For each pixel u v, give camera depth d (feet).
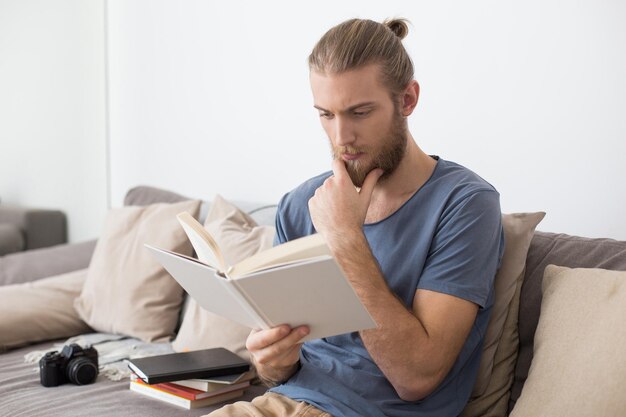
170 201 8.23
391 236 4.62
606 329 3.93
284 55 8.15
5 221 11.75
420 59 6.85
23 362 6.43
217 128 9.04
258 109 8.51
